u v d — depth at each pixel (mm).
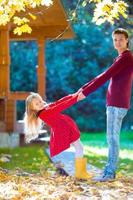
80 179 8719
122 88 8664
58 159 11688
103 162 12500
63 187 7969
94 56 29109
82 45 29141
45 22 16766
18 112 27703
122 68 8633
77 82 28734
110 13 8742
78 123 28547
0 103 15844
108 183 8414
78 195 7367
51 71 28766
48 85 28781
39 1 8453
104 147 17469
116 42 8734
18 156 13383
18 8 8430
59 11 15820
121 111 8711
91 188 7879
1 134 15266
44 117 8758
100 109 28656
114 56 28844
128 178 9117
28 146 16672
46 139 16969
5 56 15578
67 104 8727
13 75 28469
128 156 14180
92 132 28469
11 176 9000
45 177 9141
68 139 8750
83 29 28719
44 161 12148
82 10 25734
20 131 17750
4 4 8391
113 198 7203
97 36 29016
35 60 28578
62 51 28938
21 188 7691
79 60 29109
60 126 8758
